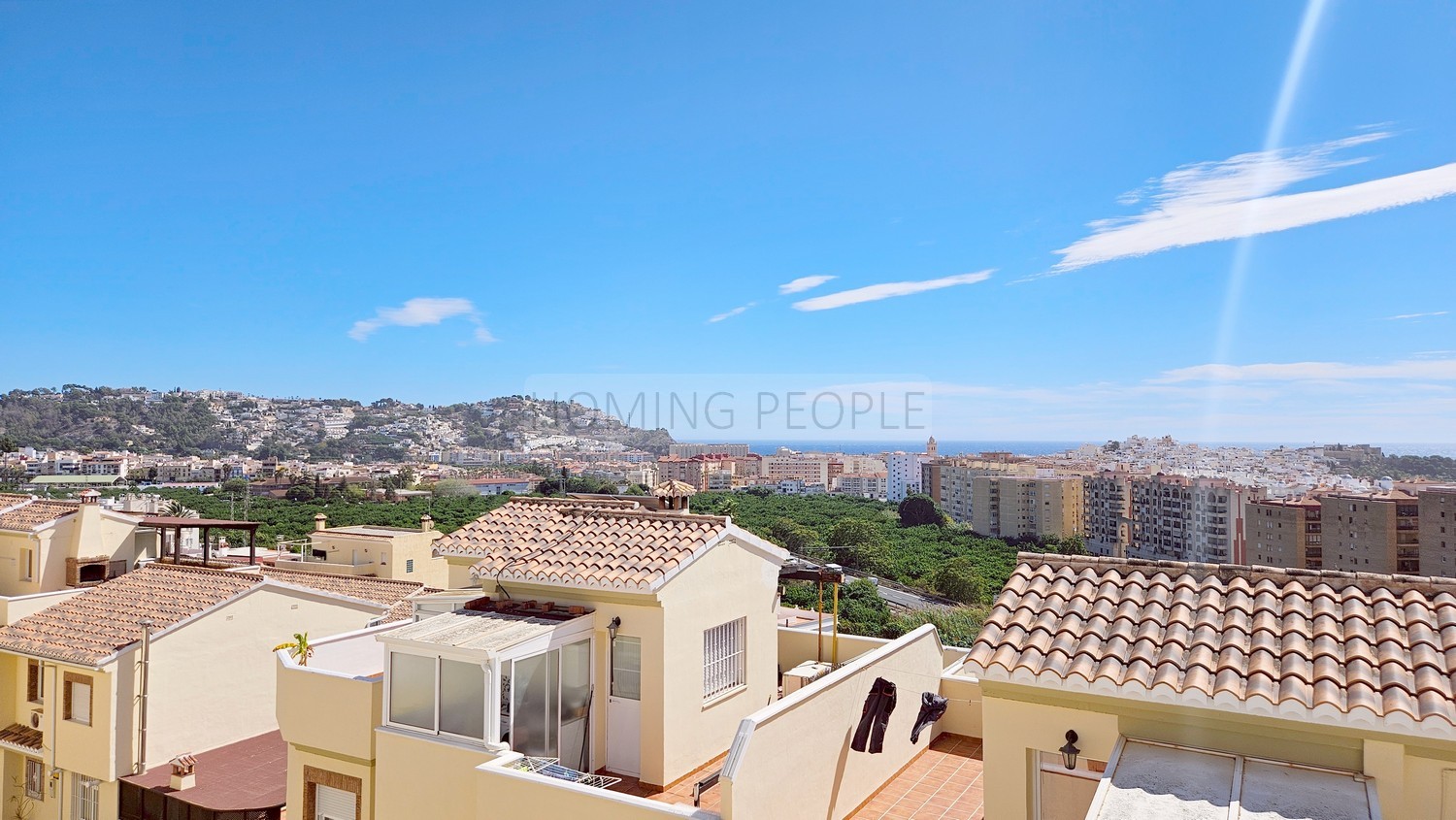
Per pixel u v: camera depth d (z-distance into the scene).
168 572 20.88
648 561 12.18
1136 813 6.45
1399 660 6.93
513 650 10.48
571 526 14.03
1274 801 6.49
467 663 10.47
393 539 44.16
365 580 25.34
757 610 14.20
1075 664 7.67
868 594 42.25
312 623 20.83
